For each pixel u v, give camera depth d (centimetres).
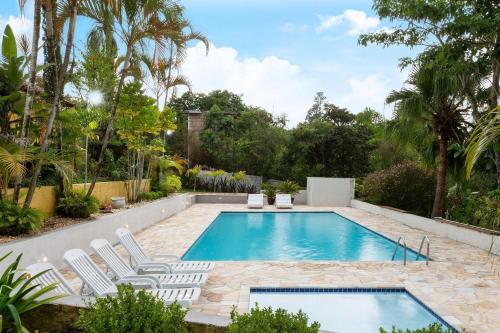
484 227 1113
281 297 654
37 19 723
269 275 742
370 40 1162
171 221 1502
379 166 2578
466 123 1321
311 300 645
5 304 311
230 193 2481
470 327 502
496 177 1296
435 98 1234
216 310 548
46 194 920
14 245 611
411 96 1314
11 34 802
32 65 734
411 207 1708
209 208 1983
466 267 815
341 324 563
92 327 277
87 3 873
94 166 1489
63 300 350
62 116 895
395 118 1409
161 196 1736
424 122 1409
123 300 297
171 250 980
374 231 1342
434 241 1138
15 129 823
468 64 1035
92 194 1159
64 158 955
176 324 289
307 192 2252
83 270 488
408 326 554
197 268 667
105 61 1370
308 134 2750
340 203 2167
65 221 903
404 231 1327
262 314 277
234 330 257
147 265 643
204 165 2969
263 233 1423
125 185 1456
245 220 1719
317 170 2723
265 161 2912
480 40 1024
